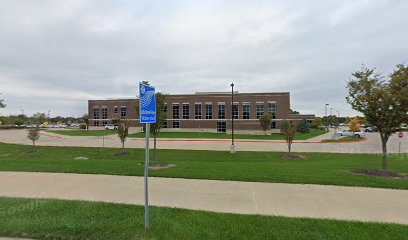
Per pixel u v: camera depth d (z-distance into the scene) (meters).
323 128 78.25
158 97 12.66
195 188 6.52
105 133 45.66
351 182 7.10
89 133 45.94
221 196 5.83
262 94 48.94
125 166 9.70
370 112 9.27
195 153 20.20
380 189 6.52
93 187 6.59
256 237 3.65
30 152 21.69
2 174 8.15
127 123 22.25
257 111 49.00
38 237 3.74
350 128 40.06
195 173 8.30
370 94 9.16
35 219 4.29
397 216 4.62
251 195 5.92
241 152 20.91
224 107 50.44
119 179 7.50
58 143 27.83
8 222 4.14
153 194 5.96
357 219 4.44
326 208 5.05
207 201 5.45
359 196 5.88
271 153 20.41
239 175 7.98
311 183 7.06
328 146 25.80
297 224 4.13
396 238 3.67
